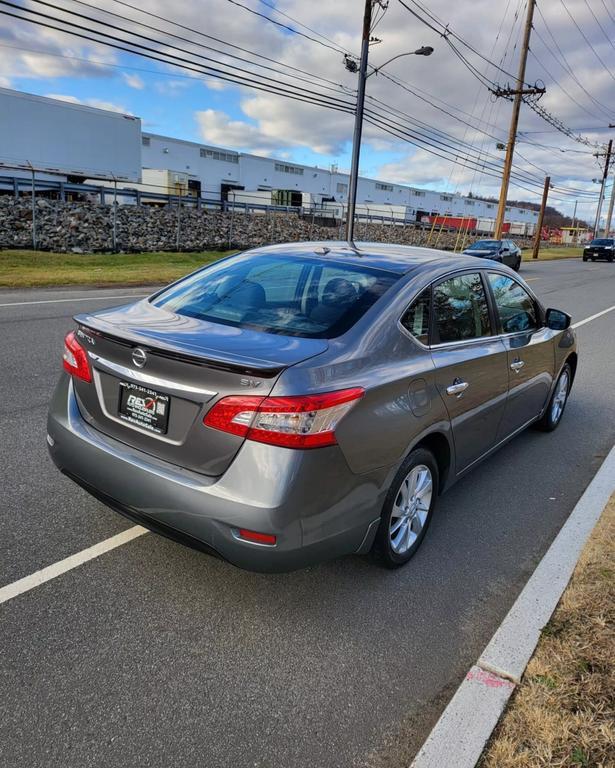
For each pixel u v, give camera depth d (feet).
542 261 128.77
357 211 216.33
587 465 15.61
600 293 61.41
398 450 9.18
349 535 8.60
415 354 9.90
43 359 22.38
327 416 7.89
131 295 41.19
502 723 7.02
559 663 7.96
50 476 12.80
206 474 8.11
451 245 151.64
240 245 91.15
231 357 7.93
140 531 10.91
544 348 15.20
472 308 12.00
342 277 10.63
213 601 9.18
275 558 7.84
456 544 11.43
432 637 8.75
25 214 75.25
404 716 7.30
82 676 7.57
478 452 12.58
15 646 7.98
